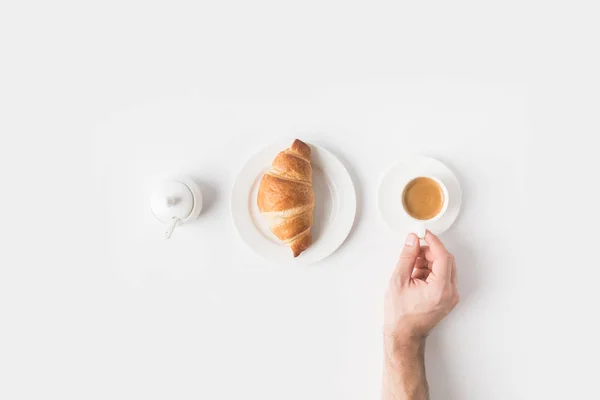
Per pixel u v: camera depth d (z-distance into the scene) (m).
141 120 0.90
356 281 0.87
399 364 0.83
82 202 0.91
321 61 0.88
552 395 0.87
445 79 0.88
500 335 0.87
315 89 0.88
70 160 0.91
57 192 0.91
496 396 0.87
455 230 0.87
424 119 0.87
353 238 0.87
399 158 0.87
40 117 0.91
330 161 0.85
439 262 0.81
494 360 0.87
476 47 0.87
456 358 0.87
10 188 0.91
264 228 0.86
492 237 0.87
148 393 0.90
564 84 0.87
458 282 0.87
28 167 0.91
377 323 0.87
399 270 0.83
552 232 0.87
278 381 0.89
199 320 0.89
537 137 0.87
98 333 0.91
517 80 0.87
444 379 0.87
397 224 0.84
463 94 0.87
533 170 0.87
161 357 0.90
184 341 0.90
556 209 0.87
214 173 0.89
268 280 0.88
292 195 0.81
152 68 0.90
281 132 0.88
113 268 0.91
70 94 0.91
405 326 0.84
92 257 0.91
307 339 0.88
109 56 0.90
